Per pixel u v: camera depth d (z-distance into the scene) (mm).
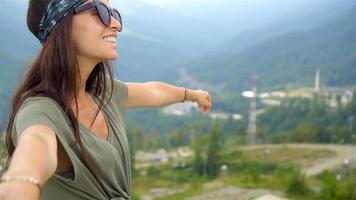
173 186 74062
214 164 82750
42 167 1335
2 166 1819
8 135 1906
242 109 188500
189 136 133250
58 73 1880
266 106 183000
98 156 1921
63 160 1823
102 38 2006
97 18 1974
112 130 2154
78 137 1847
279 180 63812
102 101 2156
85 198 1902
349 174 76312
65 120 1823
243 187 62250
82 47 1974
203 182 72500
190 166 90000
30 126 1625
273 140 114625
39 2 1911
